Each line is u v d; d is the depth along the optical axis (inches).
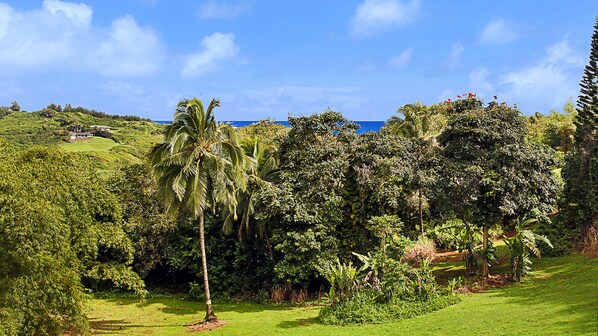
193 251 1090.1
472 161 832.9
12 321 583.8
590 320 478.9
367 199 957.2
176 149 783.7
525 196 795.4
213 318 829.8
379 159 916.0
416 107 1403.8
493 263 916.6
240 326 770.8
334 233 987.3
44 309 638.5
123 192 1171.9
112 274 830.5
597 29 919.7
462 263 980.6
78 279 719.7
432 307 699.4
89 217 784.9
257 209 1011.9
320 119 1029.2
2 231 564.1
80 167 818.2
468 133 837.8
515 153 794.2
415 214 1203.9
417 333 576.1
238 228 1106.1
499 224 927.0
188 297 1112.8
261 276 1086.4
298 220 929.5
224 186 796.0
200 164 804.6
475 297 725.9
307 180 972.6
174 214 834.8
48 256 608.7
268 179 1061.8
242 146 1067.3
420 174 880.9
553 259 856.3
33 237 573.3
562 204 921.5
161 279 1259.2
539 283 730.8
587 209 866.1
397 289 752.3
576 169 904.3
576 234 877.8
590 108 925.8
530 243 775.1
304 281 990.4
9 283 593.9
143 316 925.8
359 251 966.4
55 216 617.6
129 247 876.6
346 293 776.9
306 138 1041.5
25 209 568.1
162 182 810.8
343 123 1072.8
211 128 816.9
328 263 919.7
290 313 856.3
